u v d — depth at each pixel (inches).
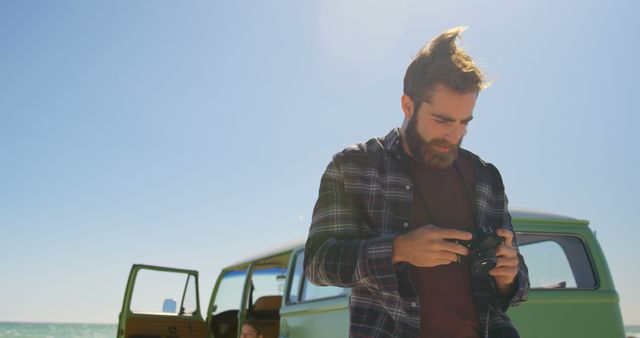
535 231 157.2
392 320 65.7
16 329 3710.6
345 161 72.9
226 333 308.8
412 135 71.6
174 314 318.7
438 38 71.1
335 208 71.8
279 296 267.6
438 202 73.7
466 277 70.6
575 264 157.5
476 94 69.5
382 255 62.6
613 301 152.3
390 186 71.8
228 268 316.5
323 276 67.2
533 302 145.7
